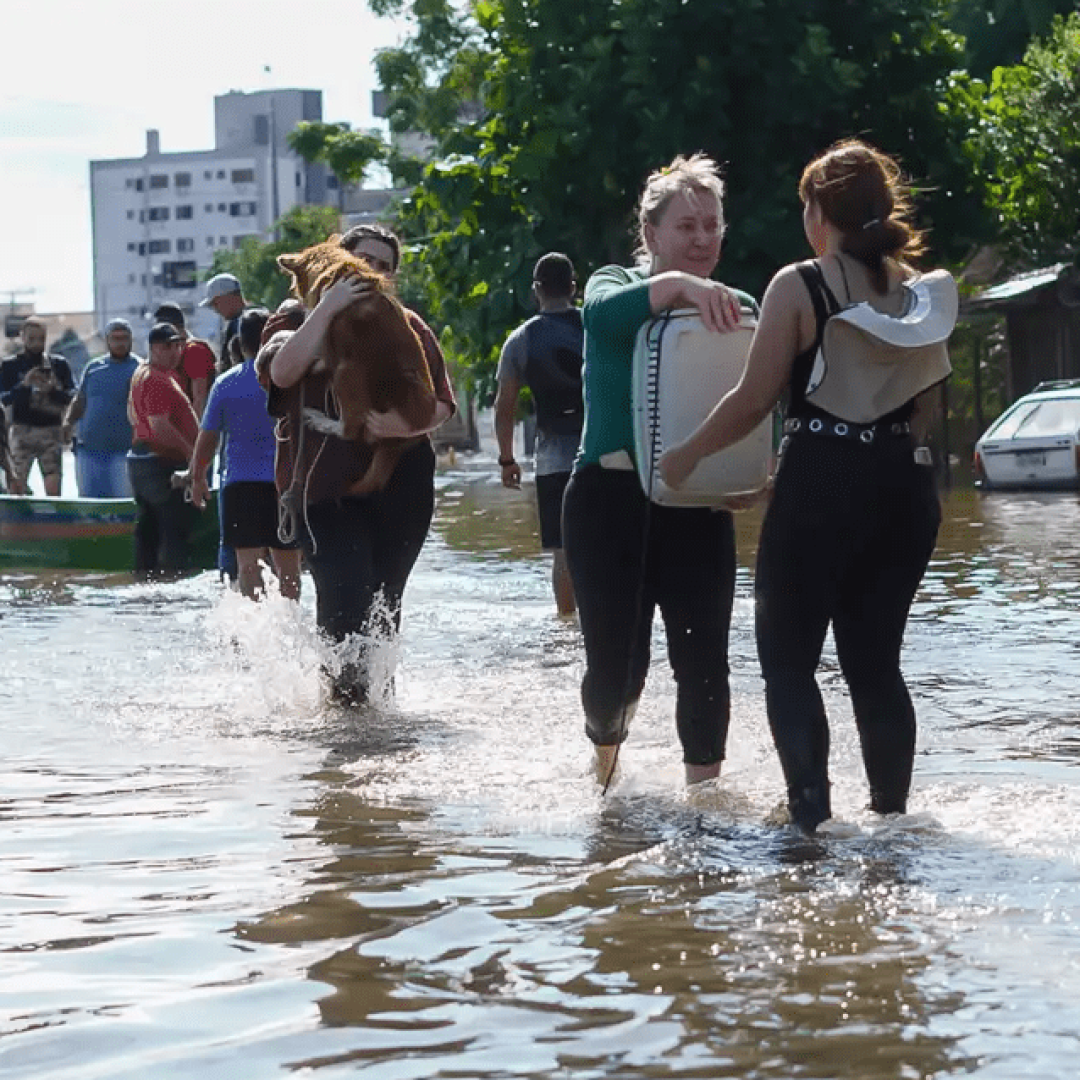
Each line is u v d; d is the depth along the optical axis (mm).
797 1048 5023
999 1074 4797
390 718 10992
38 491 40656
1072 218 50906
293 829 7938
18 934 6344
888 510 7566
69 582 21922
